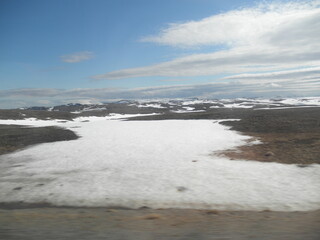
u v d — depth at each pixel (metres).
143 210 7.20
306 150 15.32
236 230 4.98
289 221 5.69
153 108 138.50
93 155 16.48
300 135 21.75
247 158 14.22
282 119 35.84
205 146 18.69
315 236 4.48
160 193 8.83
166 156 15.67
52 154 17.19
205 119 49.81
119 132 30.44
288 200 7.76
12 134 31.28
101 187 9.65
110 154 16.70
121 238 4.50
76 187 9.70
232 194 8.51
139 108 138.75
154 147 19.03
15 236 4.65
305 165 12.12
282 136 21.81
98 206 7.73
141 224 5.56
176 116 65.12
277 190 8.77
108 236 4.64
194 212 6.85
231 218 6.11
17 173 12.21
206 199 8.11
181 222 5.74
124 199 8.30
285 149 16.02
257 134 24.05
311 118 35.50
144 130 32.03
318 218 5.94
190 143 20.28
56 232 4.92
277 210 6.97
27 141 24.59
